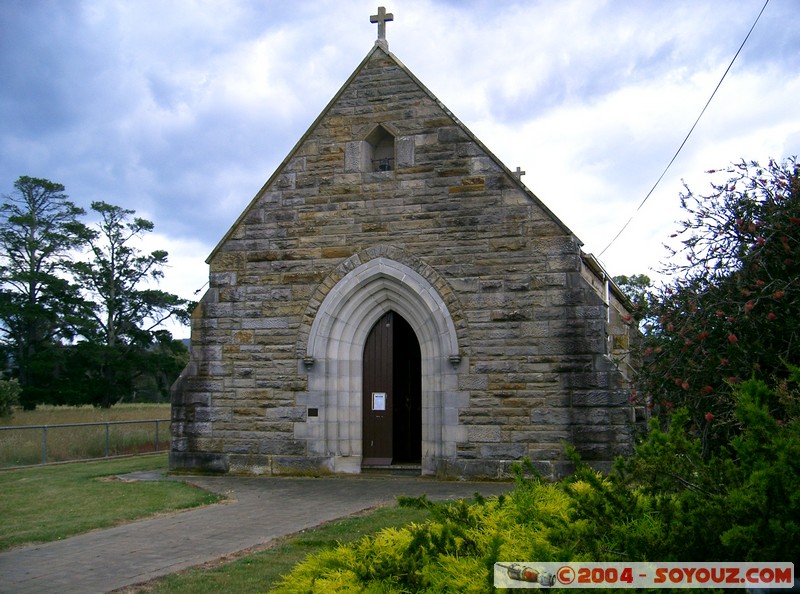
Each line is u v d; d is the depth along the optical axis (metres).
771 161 9.26
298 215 16.05
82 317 52.56
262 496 12.74
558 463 13.97
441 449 14.77
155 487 13.89
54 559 8.27
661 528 3.80
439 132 15.44
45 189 54.03
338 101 16.09
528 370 14.38
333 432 15.52
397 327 19.20
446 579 3.79
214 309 16.23
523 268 14.66
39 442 21.03
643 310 9.32
